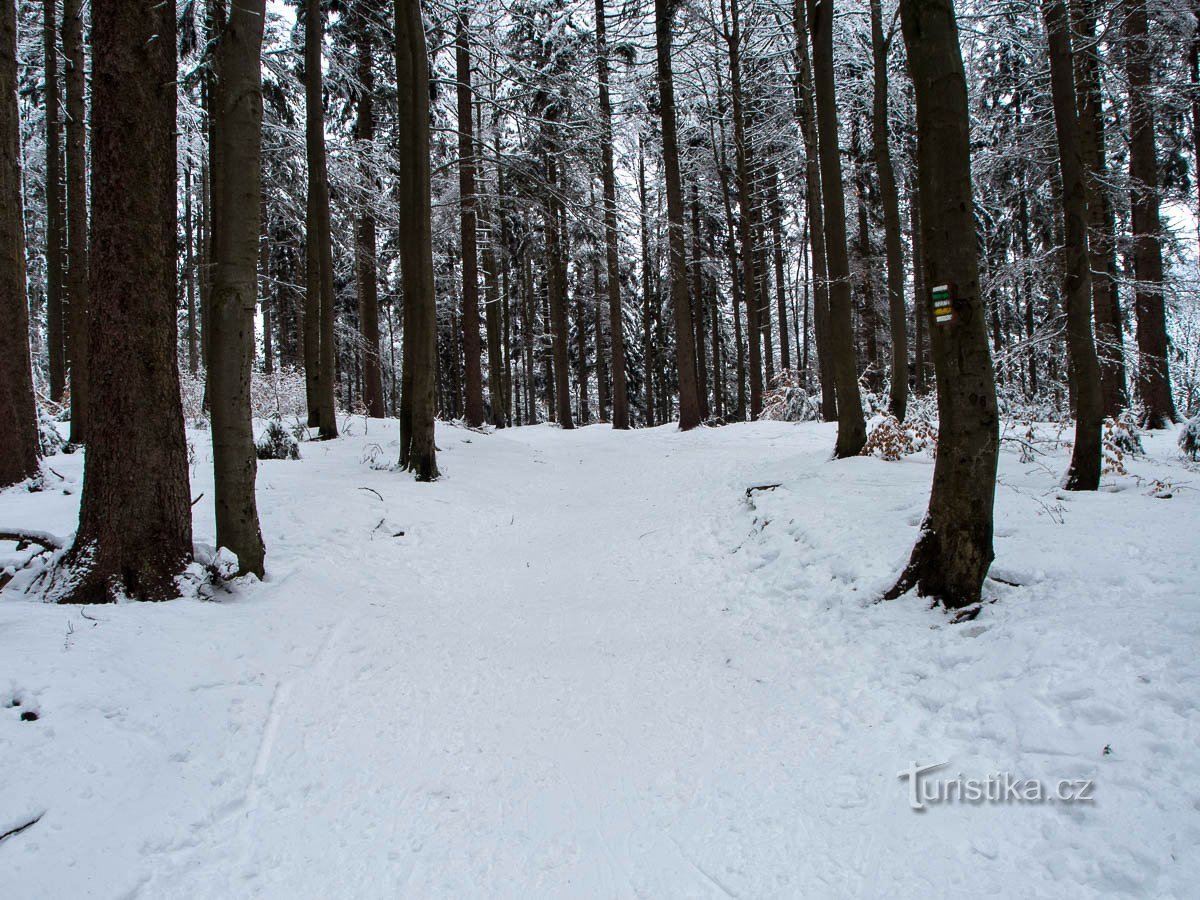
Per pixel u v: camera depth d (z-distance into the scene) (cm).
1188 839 231
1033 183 1286
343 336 1861
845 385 1002
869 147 1856
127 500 481
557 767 347
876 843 269
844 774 316
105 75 477
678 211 1803
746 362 3891
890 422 991
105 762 309
